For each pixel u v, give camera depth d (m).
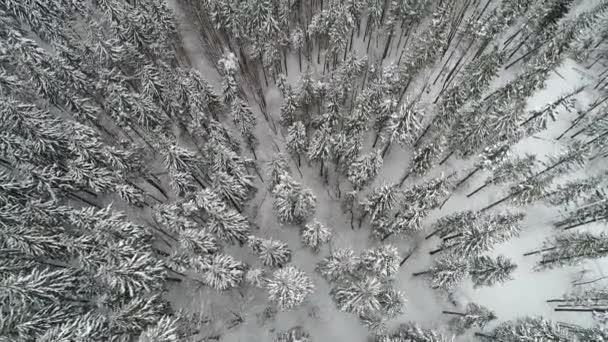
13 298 25.77
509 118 36.22
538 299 37.28
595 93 47.06
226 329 35.44
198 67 47.81
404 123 35.28
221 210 30.56
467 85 39.41
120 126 38.94
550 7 41.91
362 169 35.03
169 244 36.50
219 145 33.00
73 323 27.12
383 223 34.34
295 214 34.88
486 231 29.97
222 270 29.53
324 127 35.28
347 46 48.16
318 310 36.03
